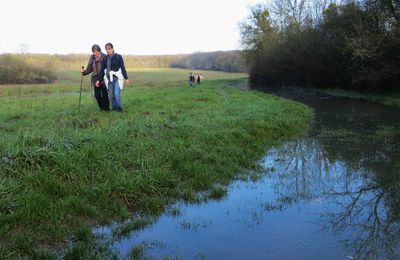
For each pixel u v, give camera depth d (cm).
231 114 1229
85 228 447
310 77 3228
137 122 932
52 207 482
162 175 605
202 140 839
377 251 412
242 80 5425
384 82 2170
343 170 714
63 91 3259
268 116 1222
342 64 2586
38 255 388
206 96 1934
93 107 1286
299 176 683
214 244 429
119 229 457
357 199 568
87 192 532
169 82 4844
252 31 4938
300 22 3953
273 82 4172
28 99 1975
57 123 925
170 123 957
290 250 415
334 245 426
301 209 532
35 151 590
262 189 617
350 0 2505
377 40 1972
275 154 841
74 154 605
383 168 718
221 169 690
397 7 1997
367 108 1675
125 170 610
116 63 1129
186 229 468
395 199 566
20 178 538
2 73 5209
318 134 1057
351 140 971
